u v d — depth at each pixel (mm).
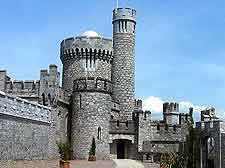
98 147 58469
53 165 43188
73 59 70062
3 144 38625
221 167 42594
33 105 47594
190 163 40719
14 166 37250
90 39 69688
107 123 60062
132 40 73188
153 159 61469
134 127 63469
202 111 60375
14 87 57406
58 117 57750
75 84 60344
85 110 58875
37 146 48688
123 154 63812
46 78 56875
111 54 71188
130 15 73375
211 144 45812
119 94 71000
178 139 63406
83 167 44531
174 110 73312
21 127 43531
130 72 72000
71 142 59375
